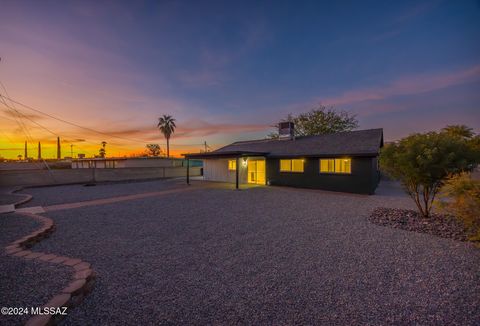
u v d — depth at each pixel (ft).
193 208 30.07
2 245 15.34
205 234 19.27
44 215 26.55
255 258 14.34
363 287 10.85
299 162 51.67
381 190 48.47
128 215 26.35
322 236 18.45
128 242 17.44
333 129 99.04
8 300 9.20
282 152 54.75
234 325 8.33
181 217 25.25
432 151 20.84
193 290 10.70
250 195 40.96
